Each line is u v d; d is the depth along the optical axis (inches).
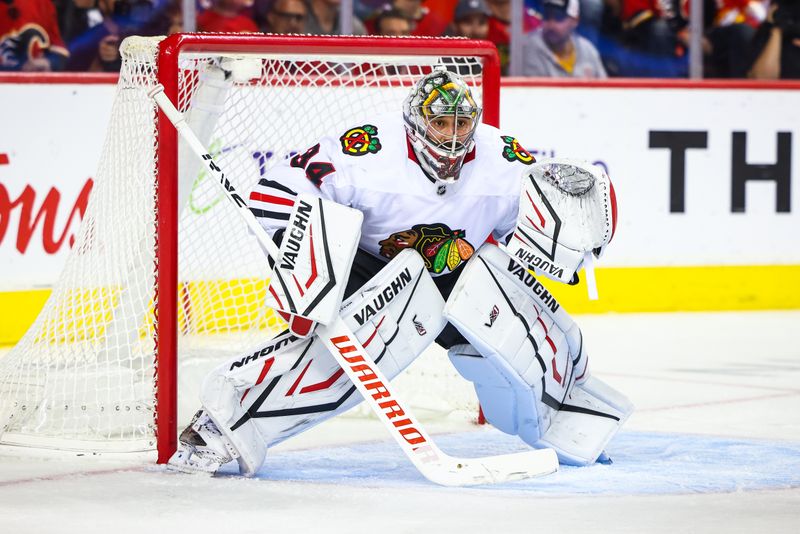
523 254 278.2
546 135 595.5
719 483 263.7
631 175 609.6
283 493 253.9
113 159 317.1
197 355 388.2
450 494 253.0
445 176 271.3
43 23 577.0
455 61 376.8
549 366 284.8
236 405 267.4
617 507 240.4
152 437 293.7
